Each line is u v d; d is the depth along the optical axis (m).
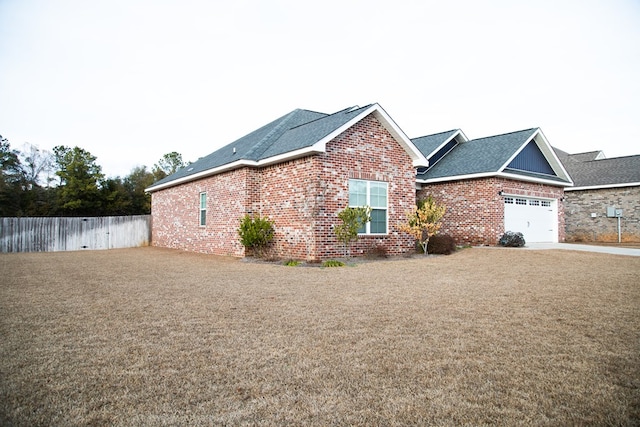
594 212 22.91
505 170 17.36
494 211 16.61
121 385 3.18
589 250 14.12
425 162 14.40
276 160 13.04
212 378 3.31
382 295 6.74
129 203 34.53
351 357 3.78
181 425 2.57
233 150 17.42
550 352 3.91
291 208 12.78
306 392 3.04
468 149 20.47
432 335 4.46
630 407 2.78
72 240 21.69
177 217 19.50
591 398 2.92
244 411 2.74
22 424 2.58
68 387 3.14
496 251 13.98
